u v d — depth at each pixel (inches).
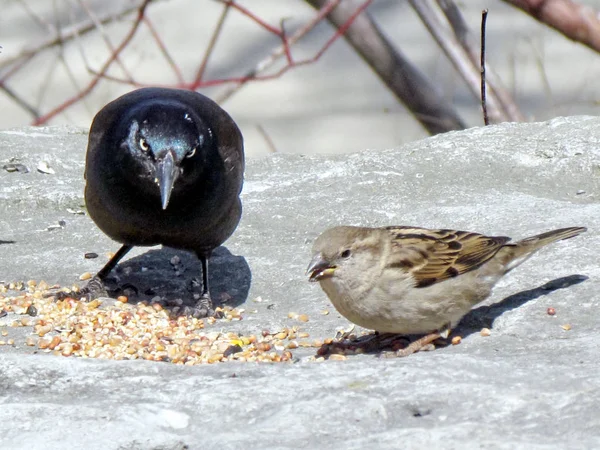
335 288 382.9
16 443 284.2
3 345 399.9
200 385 320.2
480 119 926.4
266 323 421.7
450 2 714.8
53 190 552.1
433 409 299.0
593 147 549.0
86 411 301.1
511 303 395.9
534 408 294.5
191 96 453.7
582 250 429.1
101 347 396.5
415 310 376.8
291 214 523.5
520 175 542.6
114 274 479.8
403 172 553.9
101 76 675.4
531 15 652.7
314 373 325.1
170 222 429.4
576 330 369.7
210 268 479.5
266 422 294.2
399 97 764.0
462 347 367.9
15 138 617.3
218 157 433.1
